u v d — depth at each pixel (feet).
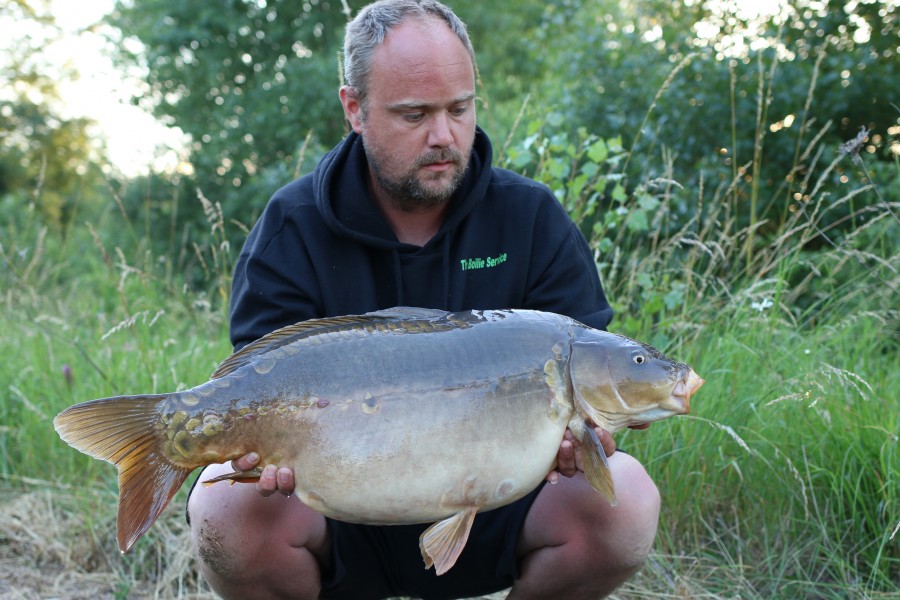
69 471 12.73
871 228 17.11
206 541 7.01
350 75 7.47
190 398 6.11
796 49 25.99
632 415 6.32
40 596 10.07
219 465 7.16
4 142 87.51
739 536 10.32
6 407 13.89
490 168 7.79
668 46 27.81
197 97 51.16
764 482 10.39
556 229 8.01
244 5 50.78
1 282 17.43
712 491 10.57
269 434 6.11
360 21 7.38
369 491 6.12
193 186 45.98
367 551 7.64
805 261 13.05
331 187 7.79
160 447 6.10
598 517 7.11
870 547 9.55
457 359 6.20
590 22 30.81
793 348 11.75
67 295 18.57
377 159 7.34
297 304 7.66
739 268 15.26
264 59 51.31
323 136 47.42
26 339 16.06
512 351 6.27
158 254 44.06
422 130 7.12
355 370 6.15
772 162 24.76
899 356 12.29
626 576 7.45
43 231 17.01
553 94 28.68
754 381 11.22
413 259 7.79
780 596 9.32
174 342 13.88
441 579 7.84
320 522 7.25
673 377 6.27
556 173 12.91
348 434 6.07
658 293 12.25
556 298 7.91
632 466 7.37
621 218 13.26
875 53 24.82
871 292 13.53
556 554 7.32
